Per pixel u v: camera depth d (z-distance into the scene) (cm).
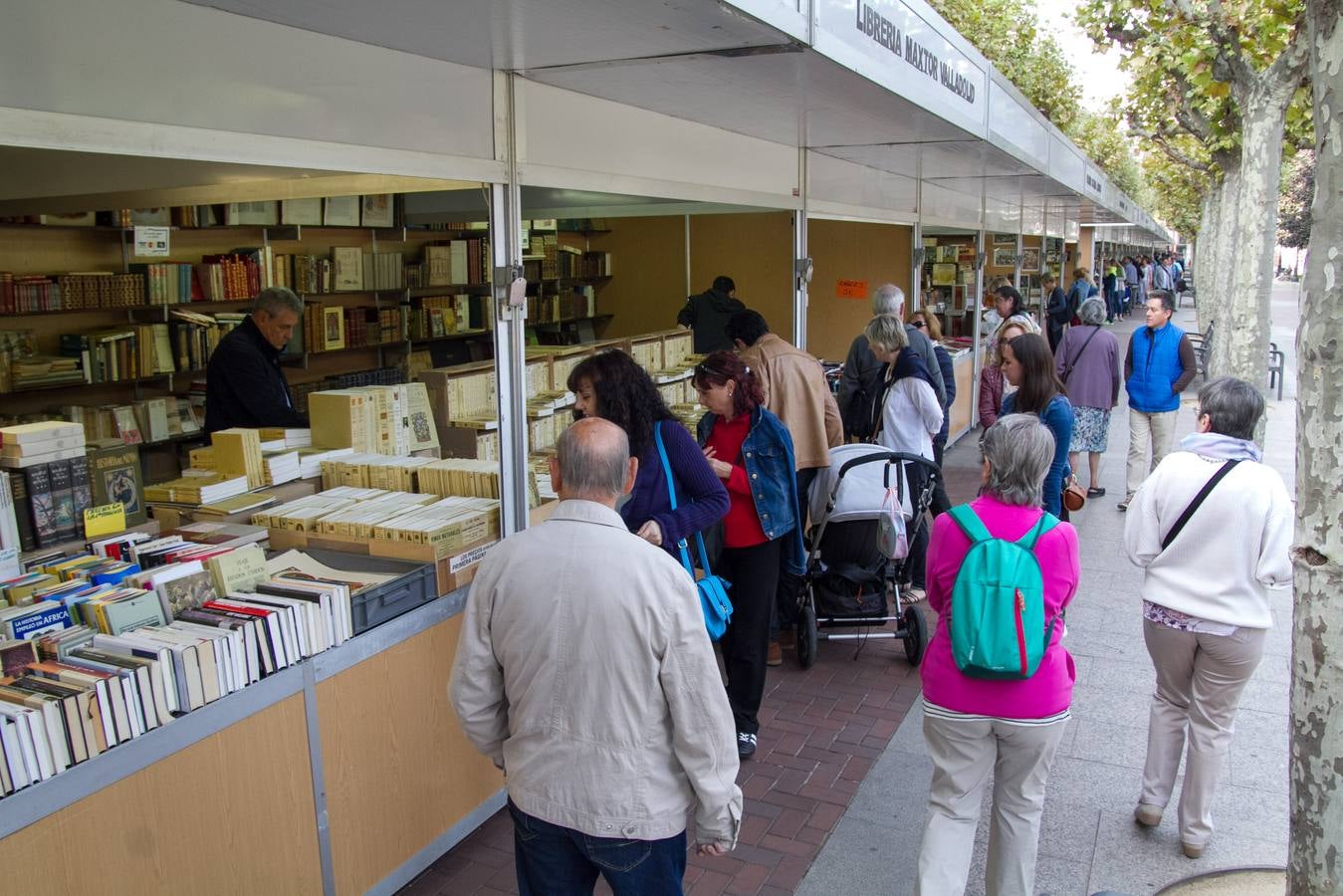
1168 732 372
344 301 784
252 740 273
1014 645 276
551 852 235
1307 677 203
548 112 402
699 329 755
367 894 318
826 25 338
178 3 254
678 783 232
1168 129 1903
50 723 220
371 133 317
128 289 673
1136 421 869
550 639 225
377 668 318
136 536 326
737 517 428
